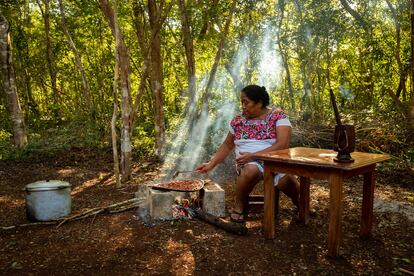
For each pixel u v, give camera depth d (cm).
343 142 284
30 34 1423
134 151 797
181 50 991
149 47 636
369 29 1041
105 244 331
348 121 876
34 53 1457
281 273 279
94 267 291
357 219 386
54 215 391
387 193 494
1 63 847
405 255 305
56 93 1333
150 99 1163
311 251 312
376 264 291
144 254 311
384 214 401
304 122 884
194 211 391
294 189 379
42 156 793
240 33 1006
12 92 859
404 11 1059
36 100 1603
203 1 789
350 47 1217
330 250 301
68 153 805
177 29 1021
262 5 944
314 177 302
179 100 1117
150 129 962
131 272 283
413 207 425
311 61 1116
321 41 1050
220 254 308
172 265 292
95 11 829
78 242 337
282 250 315
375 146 717
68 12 1138
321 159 299
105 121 952
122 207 421
